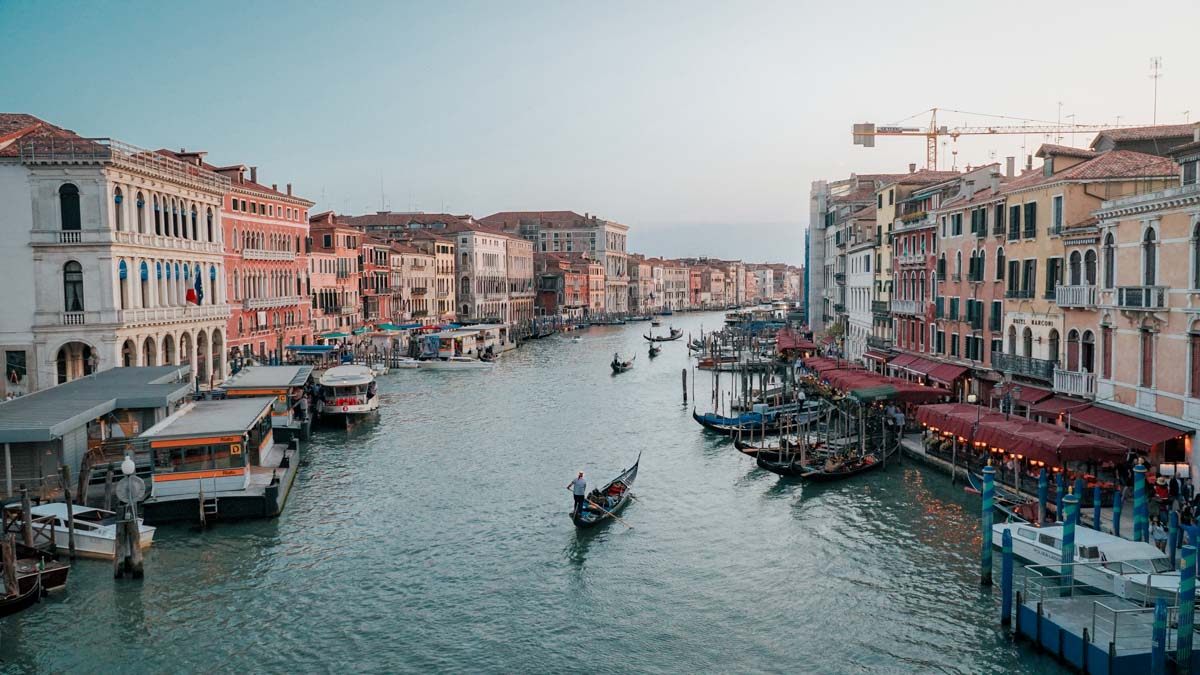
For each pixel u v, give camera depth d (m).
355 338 82.69
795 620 21.44
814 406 46.69
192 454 28.52
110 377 37.03
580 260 158.38
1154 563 19.80
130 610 21.84
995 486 29.59
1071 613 18.75
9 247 39.69
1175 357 26.00
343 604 22.58
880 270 57.50
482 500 32.03
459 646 20.38
